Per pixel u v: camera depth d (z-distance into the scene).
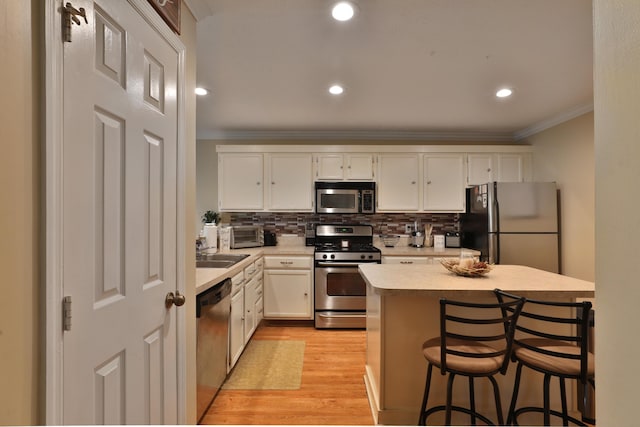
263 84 2.54
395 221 4.07
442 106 3.04
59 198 0.75
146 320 1.12
